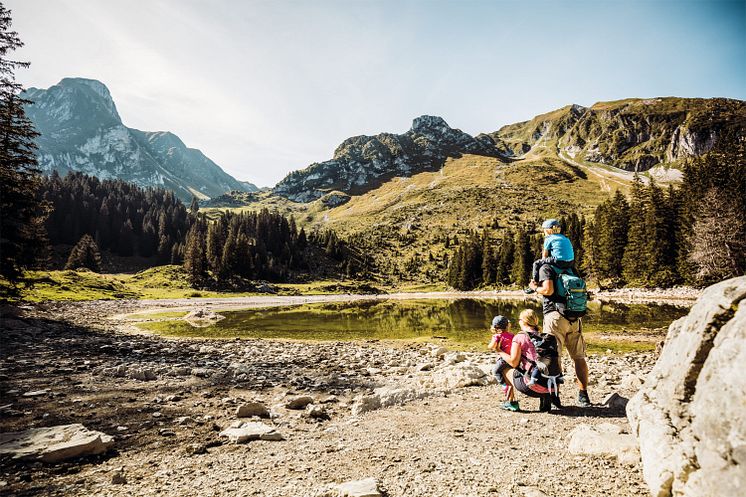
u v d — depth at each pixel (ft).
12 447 20.35
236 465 19.45
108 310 180.45
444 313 182.19
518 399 30.37
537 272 25.53
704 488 10.44
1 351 59.11
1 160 90.27
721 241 205.67
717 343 11.70
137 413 29.99
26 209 97.60
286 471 18.34
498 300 301.43
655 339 84.23
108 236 528.22
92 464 19.74
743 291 12.16
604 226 314.96
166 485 17.03
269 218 623.77
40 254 104.73
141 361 57.00
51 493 16.19
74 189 574.97
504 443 20.20
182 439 24.16
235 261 447.01
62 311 150.92
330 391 41.88
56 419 27.40
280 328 127.95
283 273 506.89
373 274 597.11
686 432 12.06
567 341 25.99
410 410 29.66
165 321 144.66
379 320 154.71
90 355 59.82
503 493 14.62
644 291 245.86
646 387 15.67
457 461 18.19
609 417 22.86
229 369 52.49
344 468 18.30
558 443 19.51
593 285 304.50
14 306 107.45
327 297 390.01
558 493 14.33
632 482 14.55
